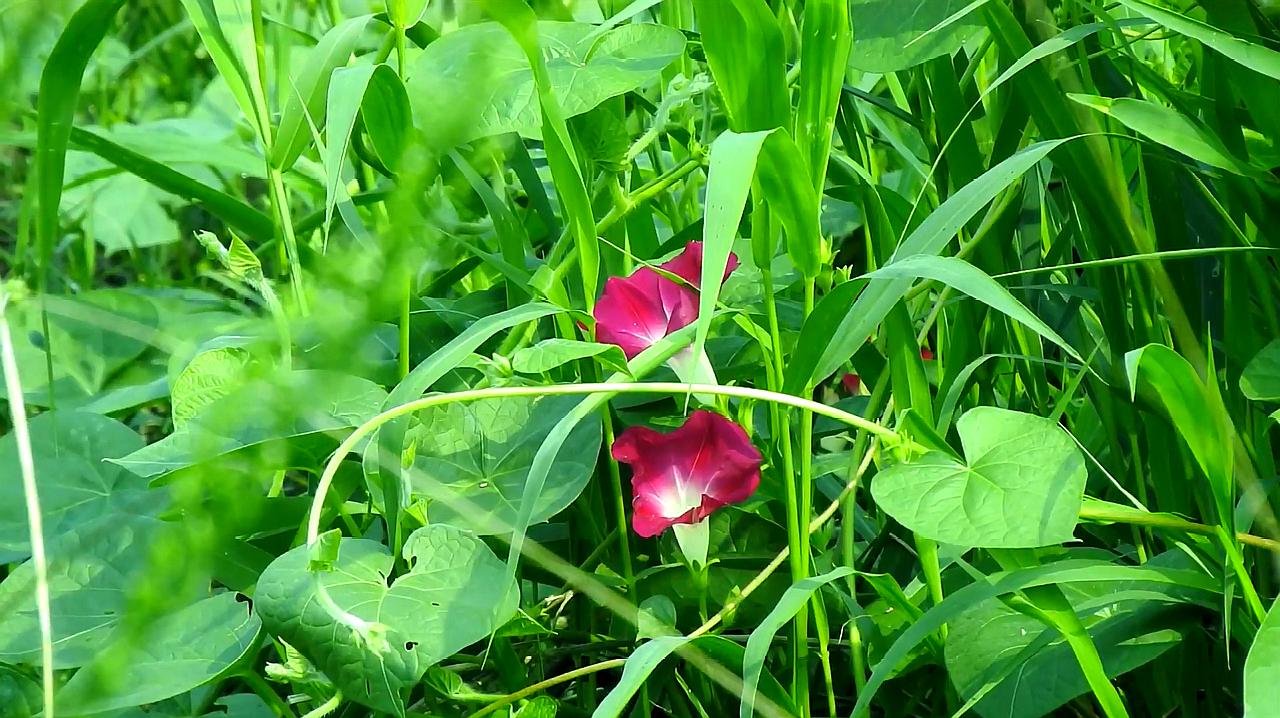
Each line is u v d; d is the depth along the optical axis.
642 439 1.27
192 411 1.28
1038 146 1.23
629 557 1.31
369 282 1.11
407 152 1.11
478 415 1.32
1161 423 1.29
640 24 1.35
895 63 1.34
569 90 1.31
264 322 1.22
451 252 1.33
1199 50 1.33
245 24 1.33
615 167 1.34
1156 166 1.31
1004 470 1.19
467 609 1.20
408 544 1.22
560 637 1.35
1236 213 1.31
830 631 1.33
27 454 1.20
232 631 1.25
